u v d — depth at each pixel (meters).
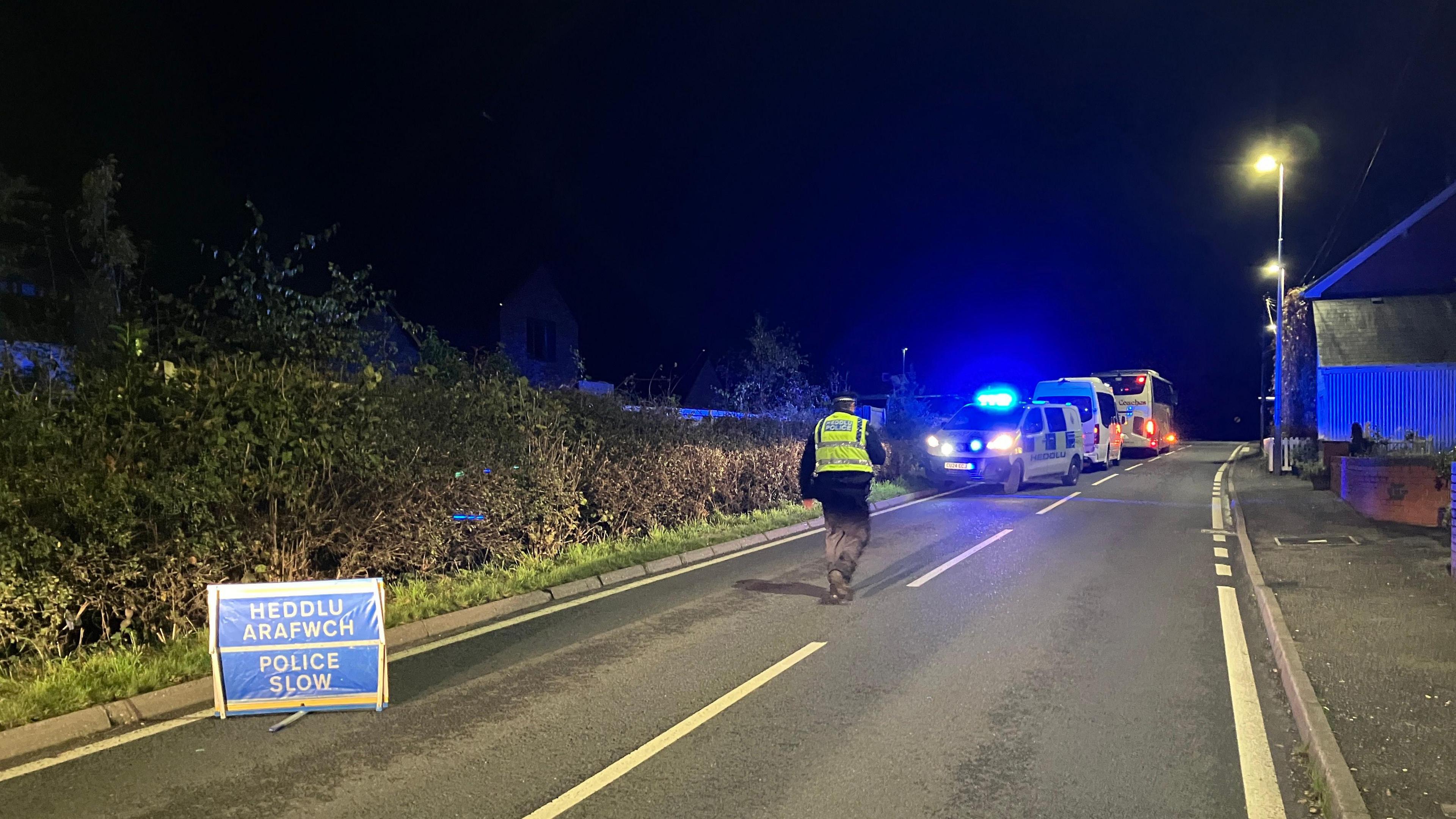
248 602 5.58
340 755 4.91
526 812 4.21
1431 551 10.46
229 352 8.90
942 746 4.99
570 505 10.66
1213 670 6.39
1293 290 25.73
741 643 7.12
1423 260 23.00
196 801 4.34
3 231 14.02
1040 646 7.01
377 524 8.32
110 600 6.32
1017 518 15.06
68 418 6.44
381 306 10.24
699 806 4.27
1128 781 4.54
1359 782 4.31
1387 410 23.41
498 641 7.22
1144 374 33.81
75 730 5.16
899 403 21.92
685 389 42.59
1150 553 11.39
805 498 8.90
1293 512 14.62
